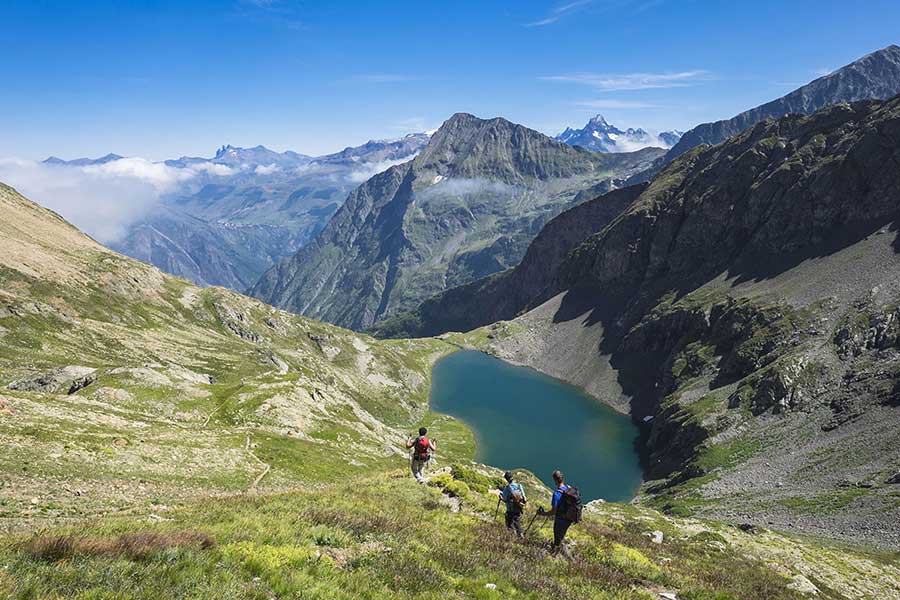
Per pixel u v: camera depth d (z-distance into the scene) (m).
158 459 51.34
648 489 143.62
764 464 122.50
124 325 181.62
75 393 88.44
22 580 10.18
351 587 13.05
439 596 13.41
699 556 34.03
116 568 11.55
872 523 85.69
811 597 32.09
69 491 32.75
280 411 96.25
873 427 115.44
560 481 20.38
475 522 23.03
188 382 100.38
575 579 17.27
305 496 25.33
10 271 170.75
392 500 25.25
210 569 12.60
